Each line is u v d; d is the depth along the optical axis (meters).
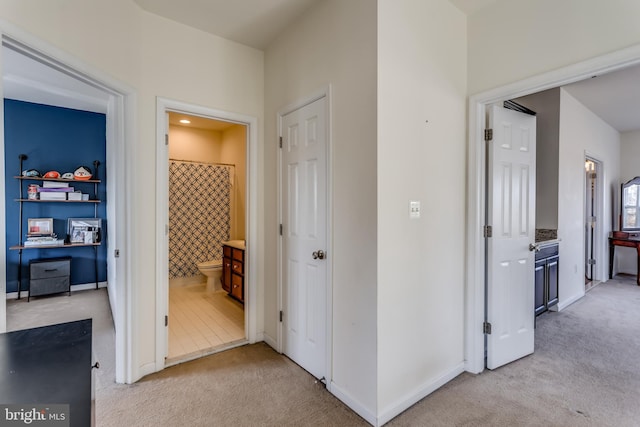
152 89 2.23
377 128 1.70
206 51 2.48
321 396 1.96
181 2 2.11
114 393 1.98
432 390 2.02
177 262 4.65
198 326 3.07
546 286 3.41
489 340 2.30
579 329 3.08
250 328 2.74
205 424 1.70
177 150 4.82
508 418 1.75
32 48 1.45
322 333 2.11
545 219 3.68
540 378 2.18
